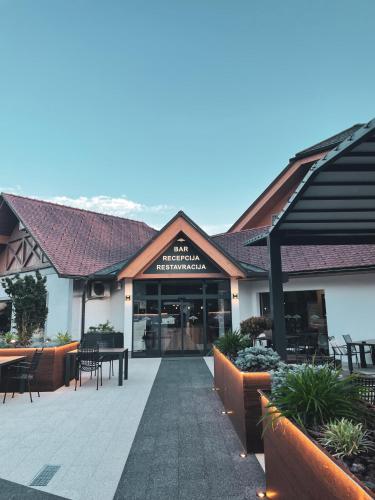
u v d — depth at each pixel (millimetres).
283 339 6875
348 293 12688
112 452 4965
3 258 19375
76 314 14891
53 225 17891
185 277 14828
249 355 5316
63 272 14492
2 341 10703
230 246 18141
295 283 13820
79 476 4273
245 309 15242
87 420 6434
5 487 4035
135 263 14344
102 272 15469
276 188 18703
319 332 13234
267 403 3338
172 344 14664
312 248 14297
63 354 9672
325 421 2762
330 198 5879
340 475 1883
